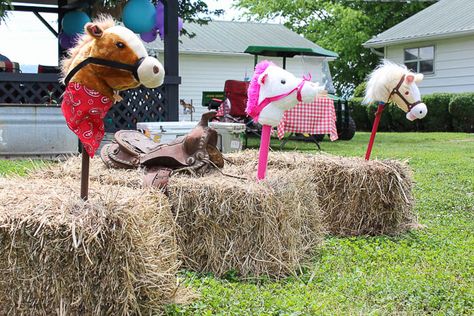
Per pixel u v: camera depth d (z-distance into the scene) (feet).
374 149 38.11
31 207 8.65
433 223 16.58
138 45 8.55
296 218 12.31
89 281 8.30
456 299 10.30
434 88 65.31
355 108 66.85
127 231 8.30
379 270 12.04
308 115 31.48
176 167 12.70
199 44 66.23
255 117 12.43
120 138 13.80
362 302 10.20
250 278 11.36
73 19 33.73
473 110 57.21
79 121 8.66
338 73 95.55
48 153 26.76
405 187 15.44
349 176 15.10
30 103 28.27
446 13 69.56
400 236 15.16
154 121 29.27
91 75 8.54
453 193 21.06
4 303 8.55
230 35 71.31
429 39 64.80
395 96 15.56
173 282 9.52
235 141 27.48
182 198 11.51
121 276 8.30
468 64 61.31
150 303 8.77
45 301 8.39
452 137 50.96
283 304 9.84
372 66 91.91
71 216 8.39
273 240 11.61
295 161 15.35
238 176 12.46
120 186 11.33
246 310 9.59
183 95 65.92
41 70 33.01
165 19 28.37
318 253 13.44
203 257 11.59
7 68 30.99
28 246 8.31
